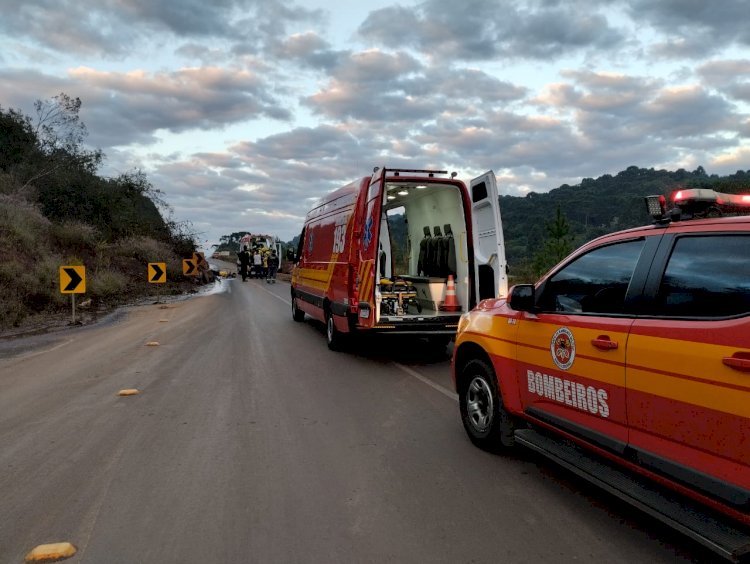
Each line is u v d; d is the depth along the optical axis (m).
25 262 17.62
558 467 4.61
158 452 4.94
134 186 31.19
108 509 3.83
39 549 3.25
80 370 8.48
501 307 4.92
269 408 6.37
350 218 9.39
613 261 3.73
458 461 4.74
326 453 4.93
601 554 3.24
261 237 45.41
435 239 10.20
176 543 3.38
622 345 3.41
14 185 24.36
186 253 36.44
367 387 7.41
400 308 9.44
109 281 21.50
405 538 3.43
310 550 3.29
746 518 2.67
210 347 10.57
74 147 28.11
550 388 4.12
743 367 2.64
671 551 3.27
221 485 4.23
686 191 3.33
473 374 5.20
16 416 6.07
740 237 2.94
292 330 12.98
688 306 3.12
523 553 3.25
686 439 2.98
